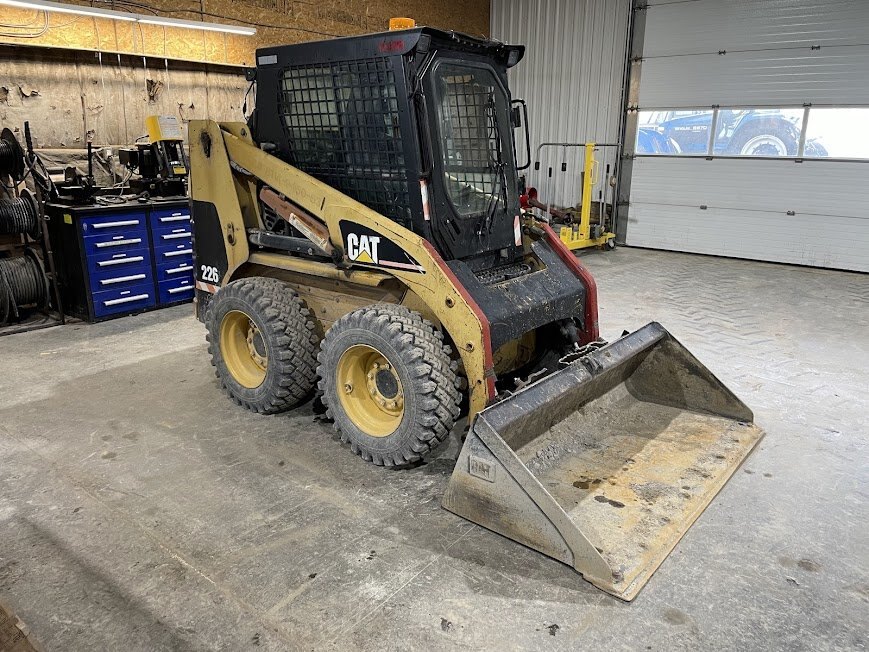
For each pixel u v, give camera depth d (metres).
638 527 2.63
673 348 3.60
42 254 5.94
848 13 7.61
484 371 2.90
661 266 8.34
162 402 4.03
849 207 8.02
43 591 2.36
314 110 3.38
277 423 3.74
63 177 6.14
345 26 8.75
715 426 3.49
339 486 3.07
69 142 6.38
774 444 3.46
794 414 3.84
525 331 3.18
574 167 10.34
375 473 3.19
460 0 10.27
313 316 3.84
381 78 3.03
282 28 8.02
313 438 3.56
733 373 4.49
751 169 8.62
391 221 3.11
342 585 2.38
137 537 2.67
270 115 3.59
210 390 4.21
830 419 3.78
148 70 6.88
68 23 6.09
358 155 3.25
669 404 3.73
